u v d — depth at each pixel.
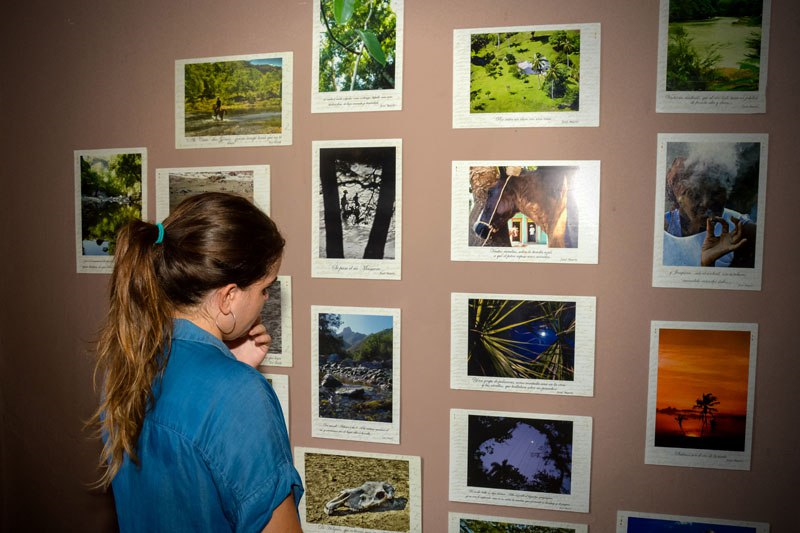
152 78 1.21
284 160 1.16
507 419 1.11
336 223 1.15
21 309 1.30
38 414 1.30
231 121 1.18
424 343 1.13
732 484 1.05
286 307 1.17
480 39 1.08
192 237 0.65
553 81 1.06
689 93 1.03
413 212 1.12
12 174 1.29
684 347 1.05
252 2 1.16
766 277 1.02
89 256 1.25
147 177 1.22
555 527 1.11
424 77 1.10
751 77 1.01
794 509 1.03
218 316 0.70
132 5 1.21
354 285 1.15
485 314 1.10
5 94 1.28
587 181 1.06
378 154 1.12
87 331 1.26
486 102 1.08
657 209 1.04
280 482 0.62
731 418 1.04
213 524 0.61
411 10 1.10
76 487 1.29
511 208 1.08
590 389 1.08
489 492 1.12
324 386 1.17
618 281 1.06
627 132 1.04
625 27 1.04
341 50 1.13
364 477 1.17
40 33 1.26
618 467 1.08
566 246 1.07
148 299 0.62
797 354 1.01
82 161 1.25
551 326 1.08
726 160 1.02
